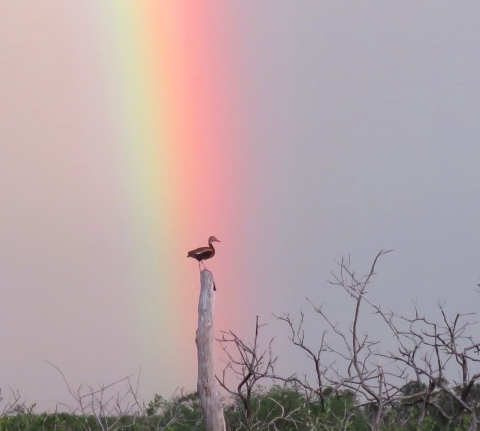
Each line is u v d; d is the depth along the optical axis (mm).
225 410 36438
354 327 35188
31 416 35875
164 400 37531
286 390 38594
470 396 38562
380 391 34688
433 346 35406
